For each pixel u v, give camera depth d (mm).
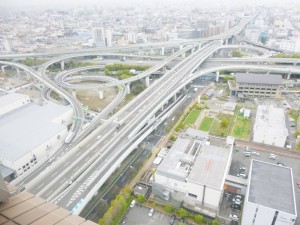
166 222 93875
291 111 175875
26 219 13555
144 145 140625
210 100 199750
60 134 144625
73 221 14172
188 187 97812
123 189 105438
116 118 154375
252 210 83625
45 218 13930
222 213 96812
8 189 15797
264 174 96000
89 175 106062
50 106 176375
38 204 15047
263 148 136750
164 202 101812
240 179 103625
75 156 120125
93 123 162000
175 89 191375
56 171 110375
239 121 165250
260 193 87000
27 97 181125
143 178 115562
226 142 126188
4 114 164250
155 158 129625
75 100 191250
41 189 100500
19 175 120125
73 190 98250
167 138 147375
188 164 106688
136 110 162000
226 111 179375
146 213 97875
